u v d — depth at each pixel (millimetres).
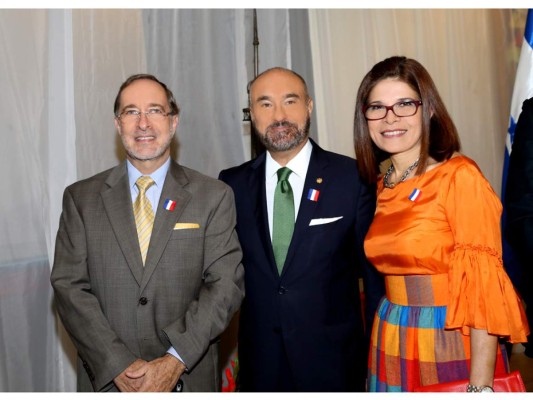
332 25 3139
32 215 2240
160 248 1677
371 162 1788
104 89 2447
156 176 1793
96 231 1707
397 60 1647
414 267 1548
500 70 3850
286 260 1806
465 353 1488
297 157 1935
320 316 1790
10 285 2189
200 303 1658
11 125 2199
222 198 1790
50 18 2311
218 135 2770
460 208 1481
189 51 2717
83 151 2391
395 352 1584
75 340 1648
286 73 1934
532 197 1527
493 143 3771
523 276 1669
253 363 1845
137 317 1645
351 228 1842
